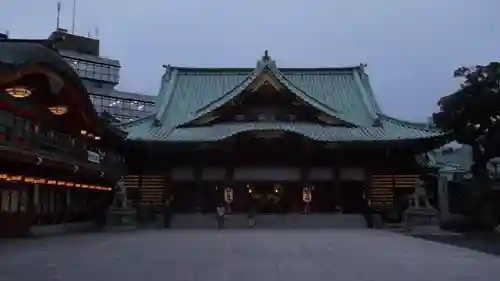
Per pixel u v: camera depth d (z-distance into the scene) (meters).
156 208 57.62
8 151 27.66
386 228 50.50
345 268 17.77
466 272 16.81
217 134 58.06
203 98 68.81
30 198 36.16
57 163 34.69
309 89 69.62
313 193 58.81
